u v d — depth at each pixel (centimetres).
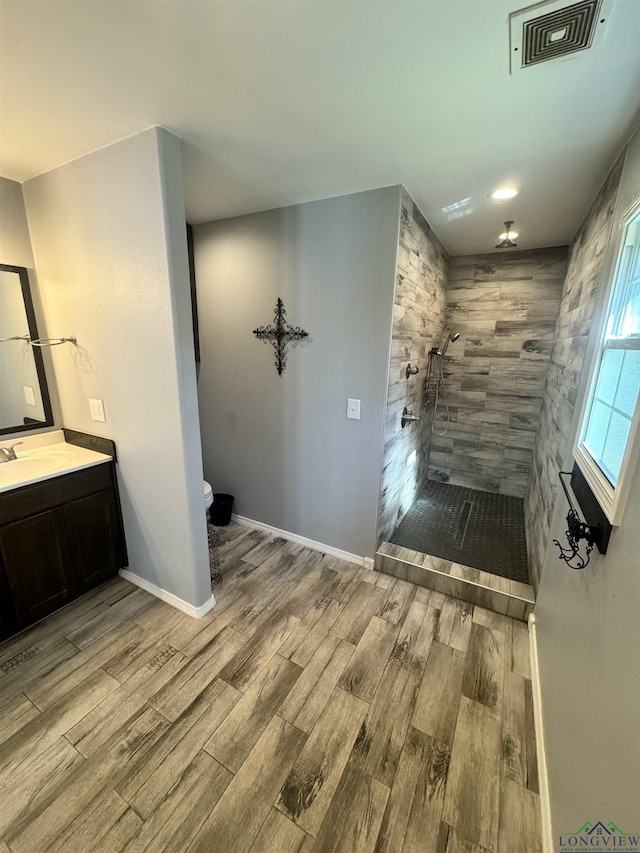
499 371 346
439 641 190
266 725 146
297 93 123
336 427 239
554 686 137
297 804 121
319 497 259
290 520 278
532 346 329
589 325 177
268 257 237
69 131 147
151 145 146
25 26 96
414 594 225
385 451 234
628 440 98
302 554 264
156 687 161
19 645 181
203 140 152
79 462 198
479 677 170
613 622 94
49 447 223
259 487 286
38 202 194
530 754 138
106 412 203
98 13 92
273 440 268
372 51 103
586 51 100
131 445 198
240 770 131
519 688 165
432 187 193
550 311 317
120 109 132
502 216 235
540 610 186
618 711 82
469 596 218
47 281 205
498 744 141
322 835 114
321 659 177
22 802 121
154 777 128
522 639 192
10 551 175
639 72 107
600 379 148
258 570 246
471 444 371
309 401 246
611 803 77
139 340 175
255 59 107
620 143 145
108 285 178
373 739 142
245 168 175
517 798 124
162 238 153
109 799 122
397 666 174
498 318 337
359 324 215
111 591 220
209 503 214
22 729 143
